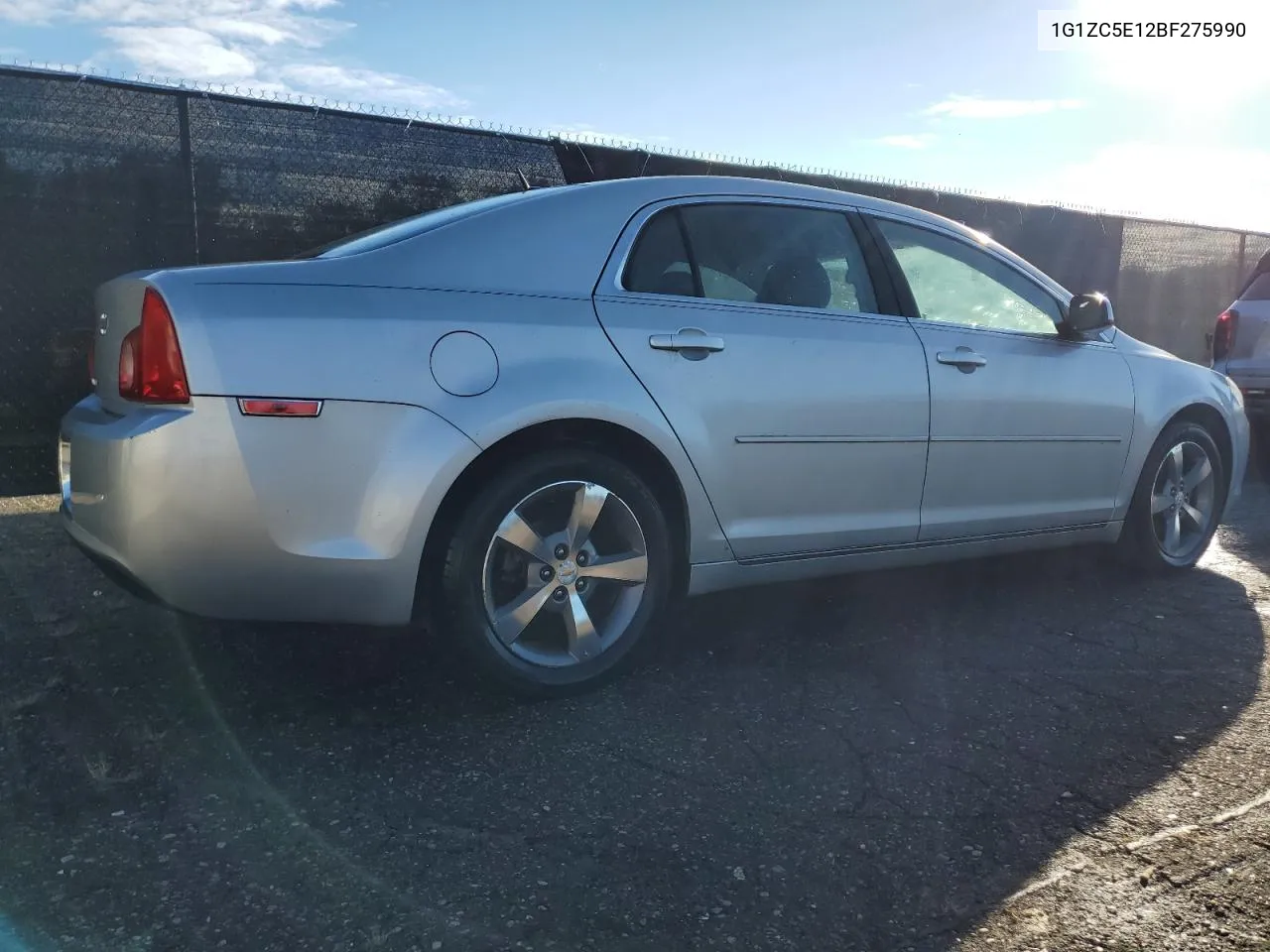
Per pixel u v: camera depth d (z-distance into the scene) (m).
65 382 5.53
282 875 2.25
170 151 5.58
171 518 2.64
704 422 3.28
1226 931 2.12
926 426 3.77
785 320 3.52
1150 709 3.22
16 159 5.23
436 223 3.21
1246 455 5.11
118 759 2.76
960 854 2.40
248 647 3.56
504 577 3.12
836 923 2.14
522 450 3.04
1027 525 4.18
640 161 7.16
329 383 2.72
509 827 2.46
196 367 2.63
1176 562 4.75
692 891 2.24
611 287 3.25
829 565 3.69
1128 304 10.75
